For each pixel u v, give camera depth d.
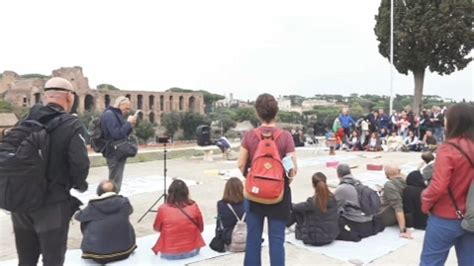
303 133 21.91
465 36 27.25
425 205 3.35
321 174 5.70
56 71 76.75
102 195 5.04
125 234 4.99
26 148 3.00
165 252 5.00
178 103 99.69
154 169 13.18
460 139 3.24
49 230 3.19
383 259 5.07
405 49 28.39
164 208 5.12
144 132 63.81
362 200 5.95
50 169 3.16
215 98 112.88
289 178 3.86
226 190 5.40
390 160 14.80
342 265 4.87
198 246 5.17
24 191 3.01
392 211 6.29
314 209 5.54
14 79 78.81
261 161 3.76
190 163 14.87
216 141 16.30
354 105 26.84
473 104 3.29
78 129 3.27
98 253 4.80
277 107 3.95
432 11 27.41
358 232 5.84
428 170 6.22
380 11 29.75
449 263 4.83
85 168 3.26
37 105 3.36
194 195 9.06
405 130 18.62
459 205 3.21
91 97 79.88
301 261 4.98
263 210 3.85
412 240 5.75
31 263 3.39
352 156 16.36
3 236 6.05
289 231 6.14
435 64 28.52
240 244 5.23
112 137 6.29
